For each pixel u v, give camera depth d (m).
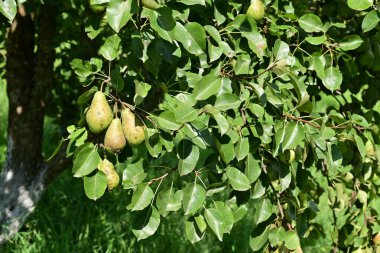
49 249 2.60
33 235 2.73
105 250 2.70
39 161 2.60
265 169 1.64
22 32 2.47
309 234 2.17
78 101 1.41
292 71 1.61
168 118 1.40
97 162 1.41
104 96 1.40
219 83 1.43
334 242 2.03
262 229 1.74
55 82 3.02
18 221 2.59
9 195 2.57
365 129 1.83
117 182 1.48
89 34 1.55
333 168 1.58
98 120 1.38
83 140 1.44
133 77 1.48
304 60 1.73
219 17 1.54
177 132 1.47
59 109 3.20
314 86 1.90
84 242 2.67
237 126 1.52
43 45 2.46
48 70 2.52
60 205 3.01
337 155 1.58
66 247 2.60
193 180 1.52
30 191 2.59
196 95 1.42
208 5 1.53
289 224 1.74
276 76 1.65
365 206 1.96
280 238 1.70
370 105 1.98
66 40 2.51
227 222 1.57
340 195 1.89
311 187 2.02
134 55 1.48
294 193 1.69
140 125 1.40
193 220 1.57
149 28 1.44
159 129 1.43
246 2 1.62
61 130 3.13
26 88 2.52
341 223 3.18
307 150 1.58
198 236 1.57
